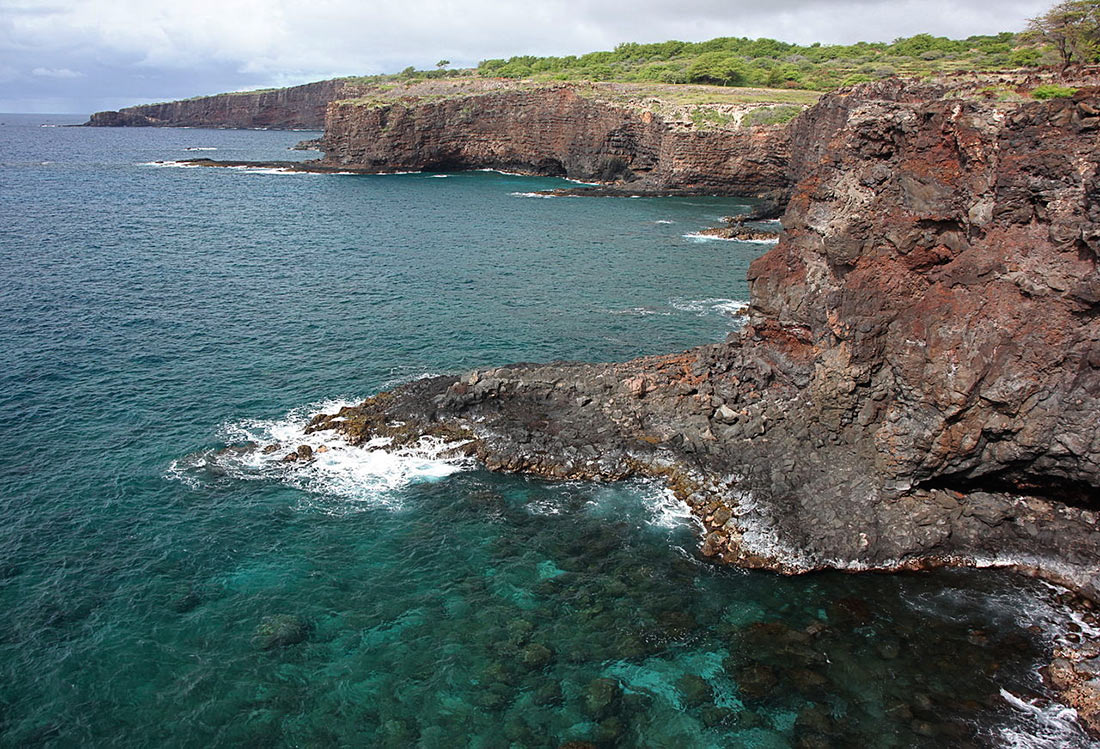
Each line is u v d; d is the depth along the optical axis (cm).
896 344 2598
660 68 16700
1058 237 2200
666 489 2866
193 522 2645
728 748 1780
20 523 2589
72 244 6725
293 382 3841
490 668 2023
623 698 1923
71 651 2044
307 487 2877
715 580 2377
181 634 2127
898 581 2356
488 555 2502
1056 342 2248
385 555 2500
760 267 3177
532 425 3206
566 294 5619
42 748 1755
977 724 1822
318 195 10919
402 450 3117
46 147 18825
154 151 18475
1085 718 1823
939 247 2519
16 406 3425
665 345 4497
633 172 12306
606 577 2394
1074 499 2455
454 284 5841
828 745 1778
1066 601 2253
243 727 1836
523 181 13250
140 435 3234
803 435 2875
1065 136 2173
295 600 2278
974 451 2423
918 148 2516
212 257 6538
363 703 1914
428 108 14325
